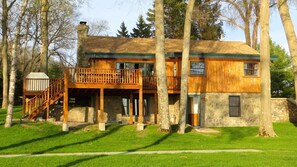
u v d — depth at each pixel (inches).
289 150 734.5
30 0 1358.3
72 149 725.3
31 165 529.0
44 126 941.2
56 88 1026.7
